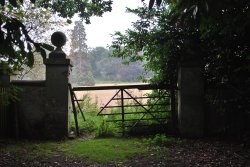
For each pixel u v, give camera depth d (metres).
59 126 8.22
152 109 9.41
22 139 8.11
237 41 7.74
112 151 6.77
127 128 8.78
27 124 8.32
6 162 5.90
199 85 8.27
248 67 7.42
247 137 7.47
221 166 5.57
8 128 8.27
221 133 8.32
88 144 7.46
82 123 9.38
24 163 5.89
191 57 8.25
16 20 2.88
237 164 5.66
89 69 31.06
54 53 8.16
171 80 8.95
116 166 5.78
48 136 8.22
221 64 8.24
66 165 5.86
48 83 8.23
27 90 8.32
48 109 8.23
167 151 6.78
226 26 5.62
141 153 6.62
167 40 8.57
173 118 8.70
